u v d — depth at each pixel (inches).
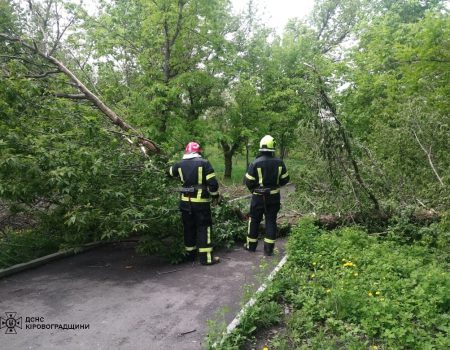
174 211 233.0
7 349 131.6
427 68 286.5
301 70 601.6
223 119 532.1
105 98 367.6
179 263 223.8
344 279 169.5
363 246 220.8
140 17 419.2
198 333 142.0
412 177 281.9
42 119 234.5
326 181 288.4
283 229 279.7
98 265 219.0
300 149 324.2
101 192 205.2
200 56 455.8
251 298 158.4
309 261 202.7
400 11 626.2
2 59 260.2
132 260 228.1
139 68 433.7
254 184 236.1
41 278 197.9
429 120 283.9
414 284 163.3
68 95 261.4
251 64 586.9
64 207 222.1
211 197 227.5
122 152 234.8
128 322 150.5
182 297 173.9
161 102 398.3
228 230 258.4
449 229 210.7
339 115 252.7
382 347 126.7
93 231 241.0
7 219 248.8
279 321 147.6
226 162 686.5
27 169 193.8
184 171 220.1
